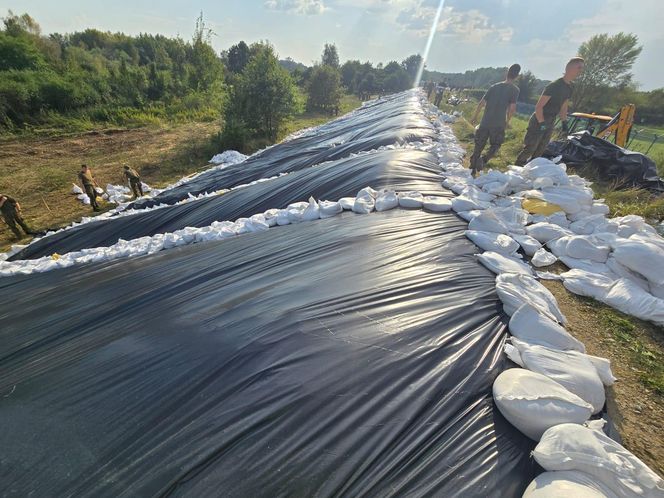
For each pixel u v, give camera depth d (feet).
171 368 7.75
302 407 6.32
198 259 15.58
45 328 12.06
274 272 12.29
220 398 6.77
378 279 10.23
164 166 50.08
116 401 7.14
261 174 34.73
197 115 87.61
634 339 9.22
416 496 5.04
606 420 6.57
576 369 6.96
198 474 5.49
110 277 15.96
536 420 5.70
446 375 6.86
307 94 113.29
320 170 24.93
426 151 27.12
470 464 5.44
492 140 23.22
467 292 9.51
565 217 15.14
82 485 5.61
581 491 4.59
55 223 33.35
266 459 5.59
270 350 7.64
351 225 15.35
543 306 9.15
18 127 72.13
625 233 13.35
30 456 6.21
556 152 27.73
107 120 81.25
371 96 186.80
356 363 7.12
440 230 13.79
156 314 11.08
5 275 20.04
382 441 5.75
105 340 10.00
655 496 4.76
